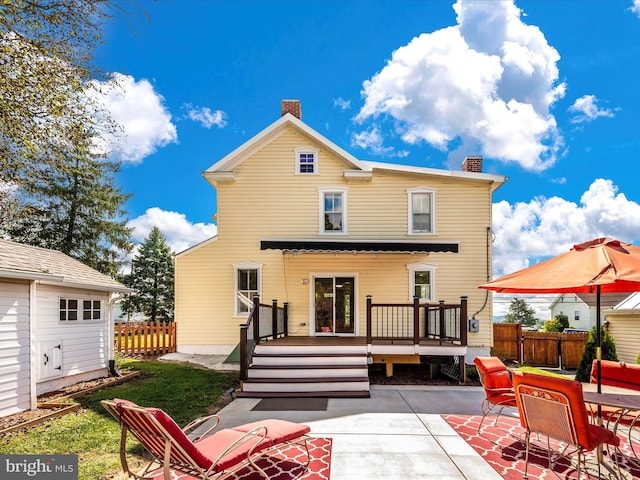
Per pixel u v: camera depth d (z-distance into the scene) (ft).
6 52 21.18
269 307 39.83
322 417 23.54
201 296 47.96
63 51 23.76
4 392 23.30
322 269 47.60
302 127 48.49
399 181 48.70
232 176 47.85
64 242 77.77
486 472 15.71
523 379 16.06
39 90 22.95
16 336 24.34
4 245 30.58
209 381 33.68
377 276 47.34
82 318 33.22
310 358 32.83
